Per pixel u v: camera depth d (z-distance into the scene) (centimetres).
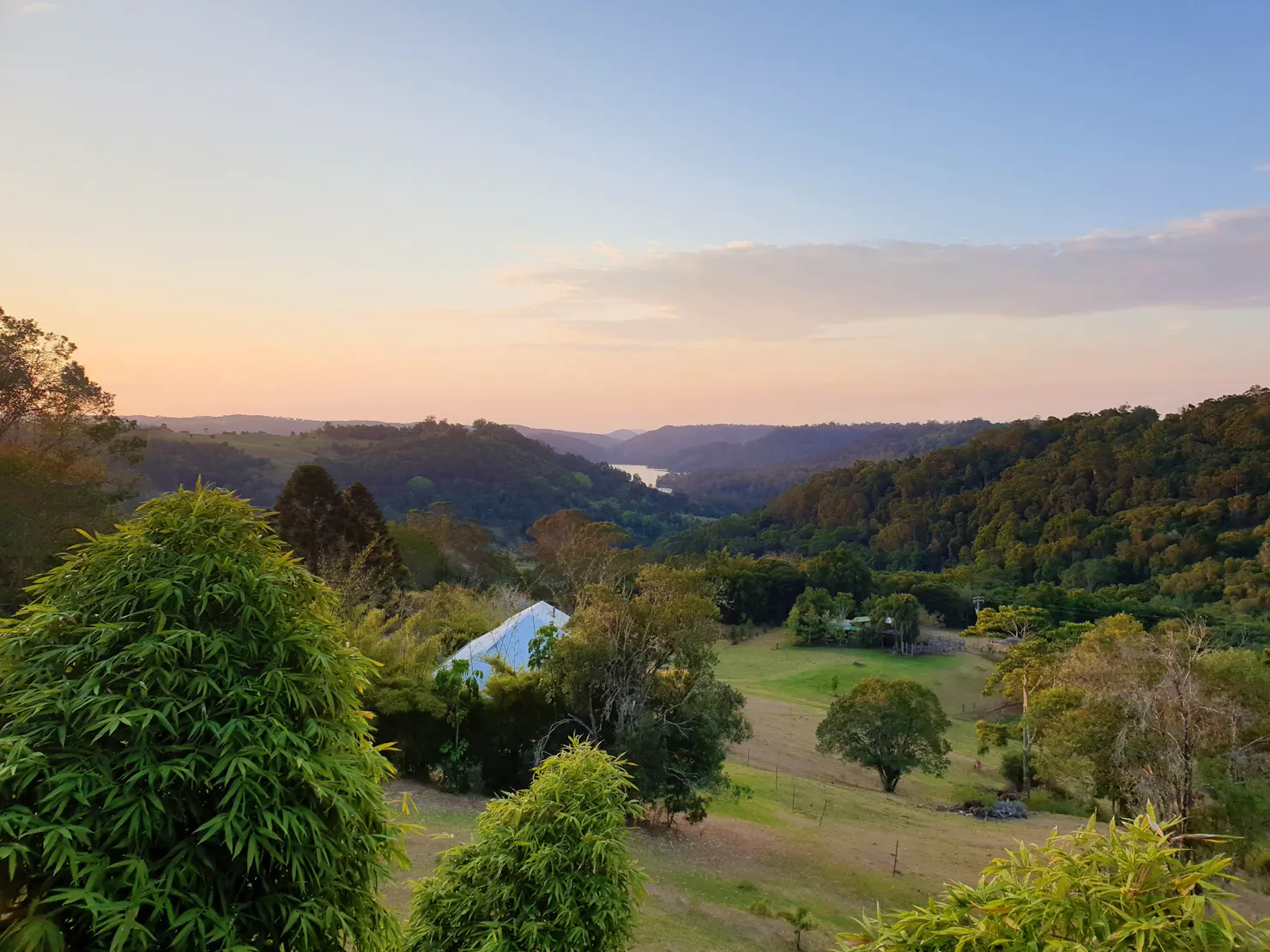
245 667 395
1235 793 1762
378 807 443
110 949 324
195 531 410
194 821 367
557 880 593
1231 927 258
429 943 593
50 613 384
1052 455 13488
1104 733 1986
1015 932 285
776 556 11712
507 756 1916
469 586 5175
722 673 6253
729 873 1638
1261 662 2061
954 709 5384
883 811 2584
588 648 1852
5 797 327
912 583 8844
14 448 3338
